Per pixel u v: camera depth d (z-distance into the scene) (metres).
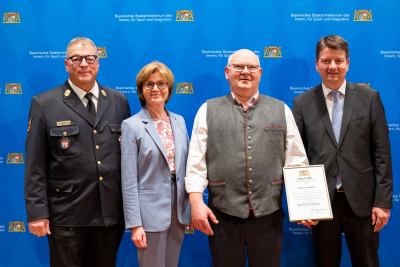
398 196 2.25
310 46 2.26
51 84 2.27
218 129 1.71
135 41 2.26
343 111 1.89
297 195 1.70
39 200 1.65
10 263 2.28
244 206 1.65
